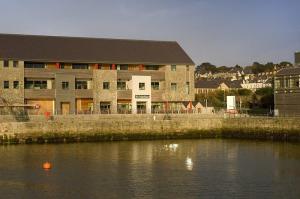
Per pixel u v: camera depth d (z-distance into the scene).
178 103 112.38
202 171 56.09
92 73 105.00
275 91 102.25
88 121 86.69
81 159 64.69
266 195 45.12
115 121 88.62
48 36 110.00
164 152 71.75
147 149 75.31
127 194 45.56
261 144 82.44
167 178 52.25
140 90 106.69
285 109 100.00
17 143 82.00
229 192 46.22
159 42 119.25
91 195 45.28
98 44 112.19
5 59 98.38
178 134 92.81
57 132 84.56
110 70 106.12
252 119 92.06
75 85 103.75
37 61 101.12
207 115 98.31
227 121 94.62
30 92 100.25
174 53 115.38
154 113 100.19
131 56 110.56
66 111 102.62
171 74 111.75
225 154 69.62
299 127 86.12
